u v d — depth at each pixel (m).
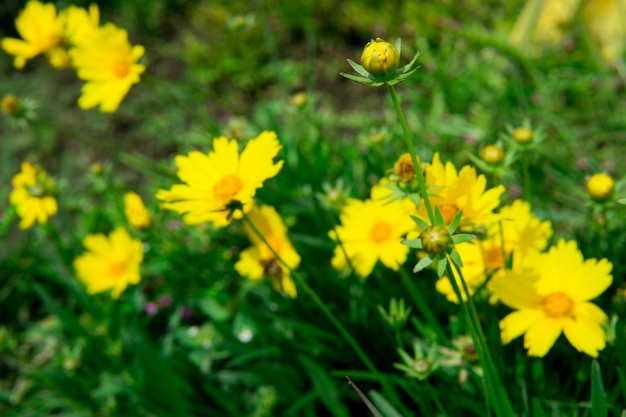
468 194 0.48
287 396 0.64
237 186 0.50
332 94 1.01
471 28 0.94
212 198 0.50
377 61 0.42
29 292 0.86
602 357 0.54
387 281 0.61
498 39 0.87
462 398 0.54
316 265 0.67
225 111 1.02
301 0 1.08
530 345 0.48
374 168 0.69
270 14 1.10
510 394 0.54
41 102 1.13
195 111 1.03
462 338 0.53
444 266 0.42
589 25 0.88
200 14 1.15
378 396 0.53
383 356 0.62
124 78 0.62
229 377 0.67
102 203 0.89
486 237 0.49
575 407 0.54
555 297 0.49
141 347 0.64
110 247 0.67
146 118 1.06
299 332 0.65
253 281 0.66
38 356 0.79
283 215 0.71
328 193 0.57
